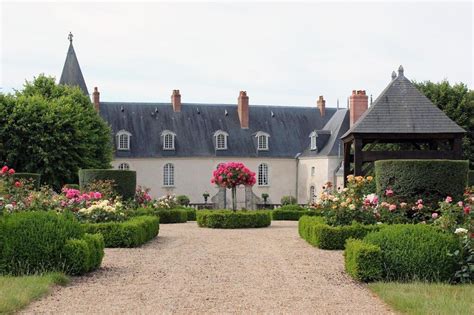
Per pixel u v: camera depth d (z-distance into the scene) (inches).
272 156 1953.7
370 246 386.3
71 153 1445.6
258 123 2023.9
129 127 1918.1
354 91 1769.2
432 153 806.5
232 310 302.7
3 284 341.1
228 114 2025.1
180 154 1902.1
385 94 838.5
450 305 297.3
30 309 297.7
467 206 430.9
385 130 802.2
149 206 997.2
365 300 327.0
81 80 1919.3
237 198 1914.4
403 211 589.6
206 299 329.4
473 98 1423.5
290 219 1147.9
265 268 440.5
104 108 1939.0
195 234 745.0
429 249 383.6
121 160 1860.2
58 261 393.1
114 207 618.5
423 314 280.5
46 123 1414.9
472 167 1397.6
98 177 918.4
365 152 804.0
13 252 386.6
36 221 398.6
